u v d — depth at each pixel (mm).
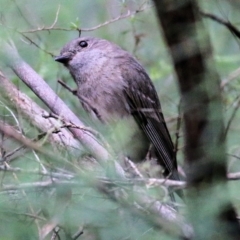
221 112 5801
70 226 6406
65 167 7008
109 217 6453
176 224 6543
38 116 8125
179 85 5738
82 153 8008
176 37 5484
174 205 7125
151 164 9109
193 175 6039
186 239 6473
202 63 5617
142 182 6719
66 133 8180
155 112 10750
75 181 6324
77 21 9305
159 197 6750
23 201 6391
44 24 8977
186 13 5375
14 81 9625
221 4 6785
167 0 5270
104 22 10125
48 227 6688
